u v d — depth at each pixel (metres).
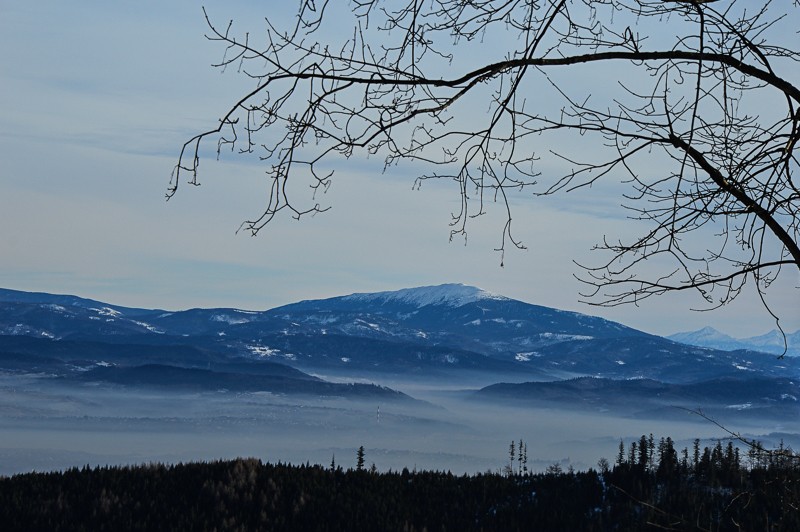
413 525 71.88
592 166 10.01
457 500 77.75
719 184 10.01
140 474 75.56
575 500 74.38
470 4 9.49
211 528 65.06
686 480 65.69
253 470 76.69
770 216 10.07
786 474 10.59
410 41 9.27
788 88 9.75
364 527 69.50
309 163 9.02
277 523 68.25
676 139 9.97
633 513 54.00
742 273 10.30
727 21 9.88
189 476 75.50
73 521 63.84
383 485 80.50
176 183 8.59
